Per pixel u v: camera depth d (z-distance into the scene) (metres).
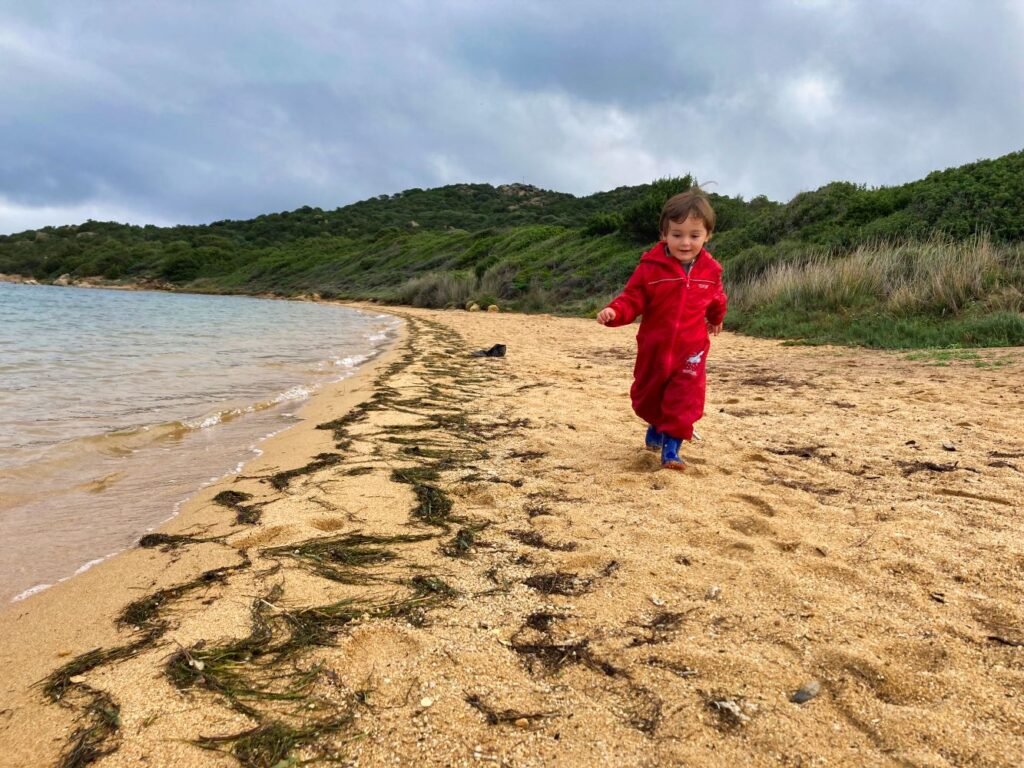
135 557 2.36
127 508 2.93
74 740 1.36
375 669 1.59
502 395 5.68
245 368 8.06
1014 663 1.56
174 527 2.67
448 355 9.49
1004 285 9.66
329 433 4.29
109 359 8.49
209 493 3.12
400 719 1.40
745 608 1.85
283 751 1.31
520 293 26.50
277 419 4.94
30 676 1.62
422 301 30.66
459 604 1.92
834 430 4.02
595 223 30.52
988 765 1.24
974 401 4.82
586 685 1.52
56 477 3.41
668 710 1.42
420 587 2.03
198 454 3.89
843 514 2.56
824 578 2.02
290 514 2.72
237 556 2.33
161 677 1.57
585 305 21.47
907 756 1.26
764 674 1.54
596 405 5.13
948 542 2.26
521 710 1.43
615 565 2.16
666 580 2.04
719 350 9.09
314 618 1.85
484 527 2.54
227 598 1.99
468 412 4.89
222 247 69.56
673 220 3.12
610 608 1.88
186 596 2.02
